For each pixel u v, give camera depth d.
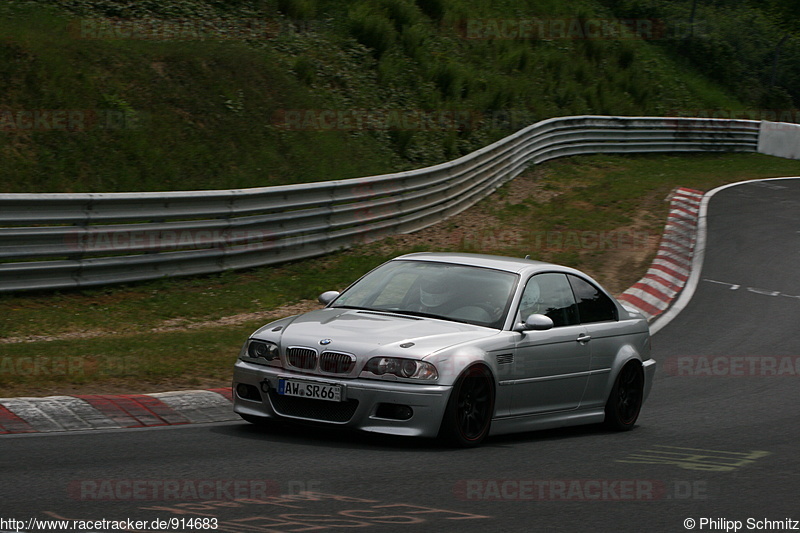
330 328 12.79
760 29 99.69
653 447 13.80
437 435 12.18
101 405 13.76
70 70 34.72
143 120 34.88
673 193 47.94
